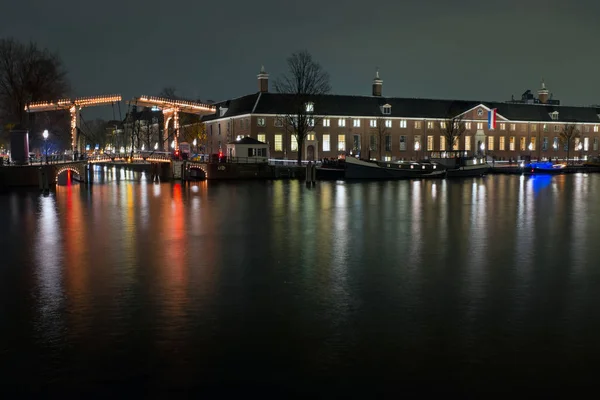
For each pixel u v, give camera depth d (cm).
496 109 10044
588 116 11331
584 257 1833
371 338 1079
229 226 2548
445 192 4631
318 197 4100
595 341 1062
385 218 2844
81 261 1784
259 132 8419
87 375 928
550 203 3669
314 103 7494
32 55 6431
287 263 1741
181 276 1572
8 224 2650
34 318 1209
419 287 1448
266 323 1166
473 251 1939
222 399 851
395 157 9481
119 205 3519
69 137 7700
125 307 1282
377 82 10069
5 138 6788
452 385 888
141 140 10538
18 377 923
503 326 1144
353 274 1592
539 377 913
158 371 942
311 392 870
